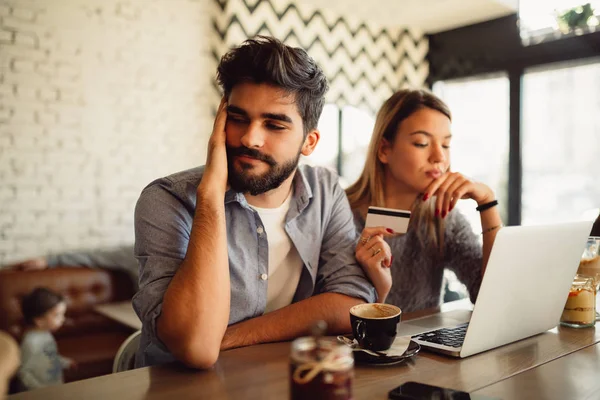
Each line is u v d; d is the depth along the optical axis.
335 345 0.63
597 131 3.76
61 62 3.38
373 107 4.70
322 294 1.18
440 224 1.72
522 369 0.89
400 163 1.68
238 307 1.23
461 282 1.73
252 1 3.92
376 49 4.69
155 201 1.16
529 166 4.14
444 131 1.66
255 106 1.08
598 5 3.68
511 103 4.24
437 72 4.90
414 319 1.27
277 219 1.31
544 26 4.02
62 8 3.37
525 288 1.01
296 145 1.13
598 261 1.36
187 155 3.91
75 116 3.45
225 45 3.85
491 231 1.57
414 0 4.04
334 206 1.42
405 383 0.80
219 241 1.01
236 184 1.15
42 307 2.41
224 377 0.85
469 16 4.40
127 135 3.64
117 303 3.06
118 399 0.75
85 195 3.50
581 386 0.81
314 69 1.15
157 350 1.12
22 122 3.28
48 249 3.38
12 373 0.47
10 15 3.21
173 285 0.97
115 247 3.59
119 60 3.59
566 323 1.22
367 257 1.26
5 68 3.21
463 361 0.93
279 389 0.79
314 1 4.12
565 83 3.94
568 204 3.90
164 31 3.76
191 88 3.90
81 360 2.66
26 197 3.30
